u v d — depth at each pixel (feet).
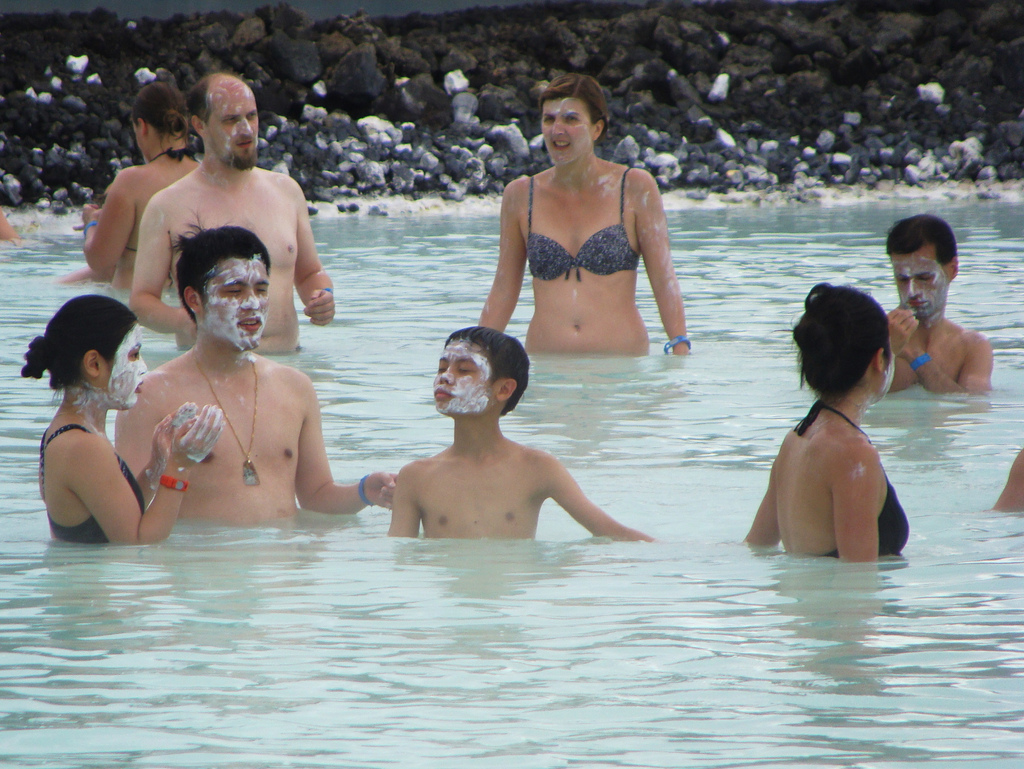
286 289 86.33
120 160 195.21
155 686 33.22
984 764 28.32
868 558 44.68
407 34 248.32
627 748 29.30
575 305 89.71
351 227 175.52
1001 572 43.09
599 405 72.69
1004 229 161.48
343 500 54.54
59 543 48.83
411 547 48.85
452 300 110.32
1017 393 74.18
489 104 225.76
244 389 55.26
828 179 219.61
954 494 53.93
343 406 71.61
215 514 53.16
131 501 49.16
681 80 237.25
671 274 89.86
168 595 41.63
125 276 111.55
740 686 32.99
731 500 54.29
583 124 88.28
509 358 50.80
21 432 65.16
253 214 84.33
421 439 64.59
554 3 264.72
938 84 242.99
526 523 50.93
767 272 126.52
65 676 34.01
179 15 230.89
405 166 205.46
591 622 38.45
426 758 28.81
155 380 55.26
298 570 45.11
